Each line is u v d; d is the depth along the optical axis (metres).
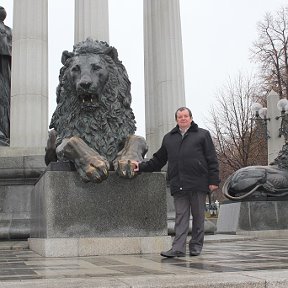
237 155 39.22
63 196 7.20
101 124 7.87
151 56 19.08
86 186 7.29
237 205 16.58
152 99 18.83
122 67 8.21
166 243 7.40
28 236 11.08
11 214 11.99
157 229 7.45
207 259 6.04
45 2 15.26
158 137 16.67
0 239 10.98
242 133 37.34
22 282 3.57
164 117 16.56
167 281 3.55
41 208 7.77
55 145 8.06
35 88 14.37
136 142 7.94
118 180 7.41
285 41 37.97
